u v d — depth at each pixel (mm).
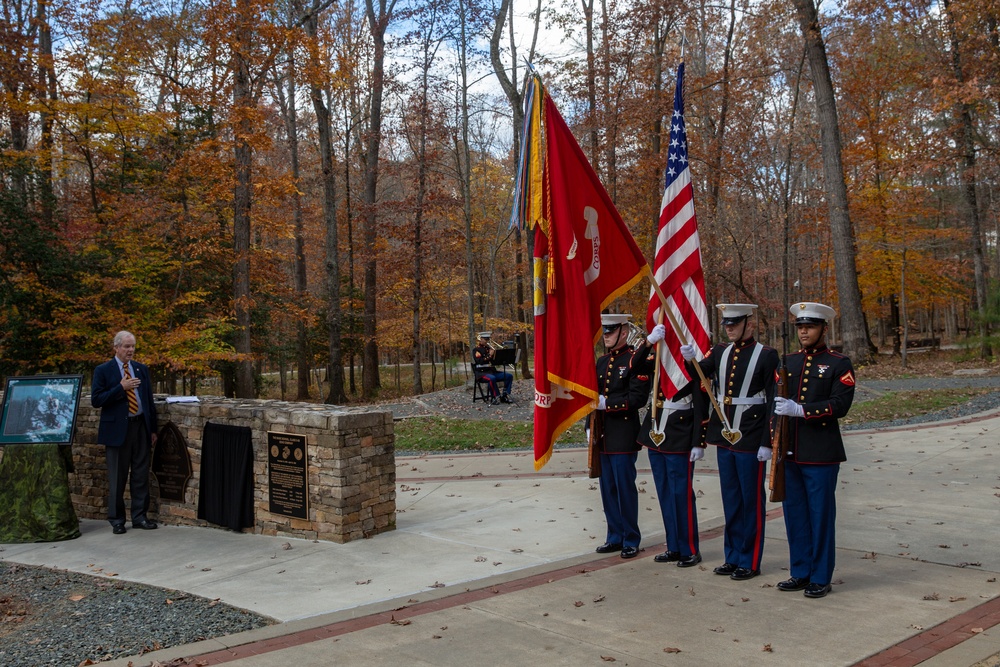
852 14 24078
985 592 5277
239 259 20766
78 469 9766
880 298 35406
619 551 6867
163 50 21875
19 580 6891
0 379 18609
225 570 6742
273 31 19438
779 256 36125
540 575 6180
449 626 5008
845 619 4887
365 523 7652
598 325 6480
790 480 5594
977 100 22000
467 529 7914
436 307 35312
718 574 6043
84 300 18031
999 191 30547
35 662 4820
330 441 7457
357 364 50750
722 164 26703
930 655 4223
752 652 4406
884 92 28828
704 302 6453
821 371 5543
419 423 16344
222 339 23375
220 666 4445
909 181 32594
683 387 6383
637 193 26109
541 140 6414
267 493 8008
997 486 8734
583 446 13219
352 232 35875
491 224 40938
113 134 20312
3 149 19297
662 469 6480
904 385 19766
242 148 20422
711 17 27984
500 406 18047
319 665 4430
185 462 8781
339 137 35812
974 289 37125
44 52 21031
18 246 17516
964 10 21641
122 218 19094
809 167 36219
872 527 7207
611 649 4535
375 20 30500
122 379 8562
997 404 15086
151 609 5762
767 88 31516
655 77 26109
